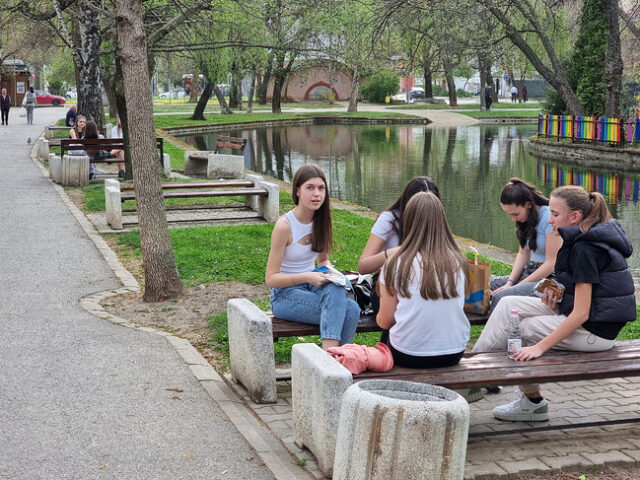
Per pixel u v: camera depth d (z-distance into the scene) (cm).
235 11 1686
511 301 487
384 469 338
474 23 2730
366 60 2422
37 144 2534
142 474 393
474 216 1555
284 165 2603
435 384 406
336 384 393
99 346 605
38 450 418
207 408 485
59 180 1648
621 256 460
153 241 762
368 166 2545
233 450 425
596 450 444
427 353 426
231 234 1100
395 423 335
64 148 1625
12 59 6038
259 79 7169
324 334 500
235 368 543
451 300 425
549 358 455
